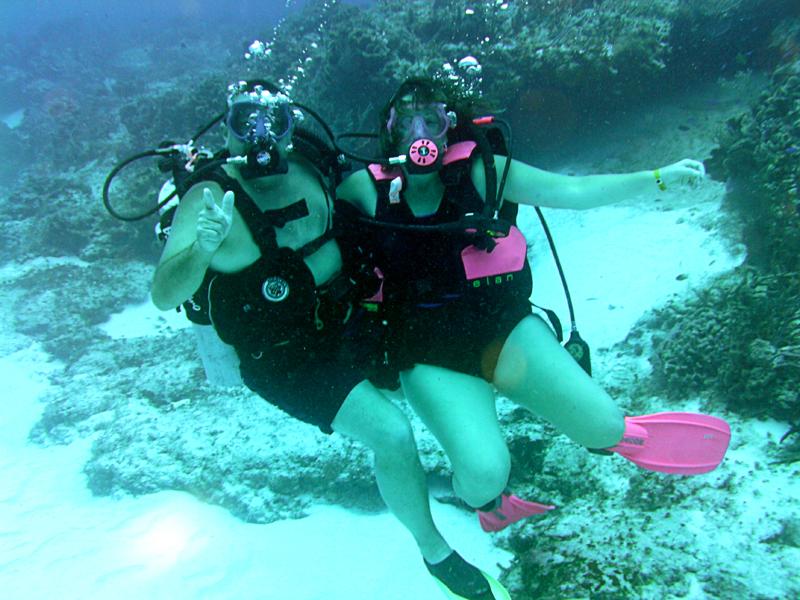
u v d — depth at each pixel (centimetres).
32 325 1067
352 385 231
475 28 1060
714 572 324
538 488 455
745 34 950
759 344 443
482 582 247
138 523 567
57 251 1285
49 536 587
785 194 565
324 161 241
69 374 920
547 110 1016
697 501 375
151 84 2686
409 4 1343
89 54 3409
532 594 365
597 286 706
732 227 654
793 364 421
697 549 341
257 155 201
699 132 890
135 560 521
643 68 940
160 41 3662
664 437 265
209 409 666
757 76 923
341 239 243
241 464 563
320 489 534
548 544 394
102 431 773
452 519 486
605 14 994
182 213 200
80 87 2911
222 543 520
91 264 1223
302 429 577
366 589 448
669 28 941
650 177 241
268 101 205
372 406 228
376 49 998
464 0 1100
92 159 1723
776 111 653
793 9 906
